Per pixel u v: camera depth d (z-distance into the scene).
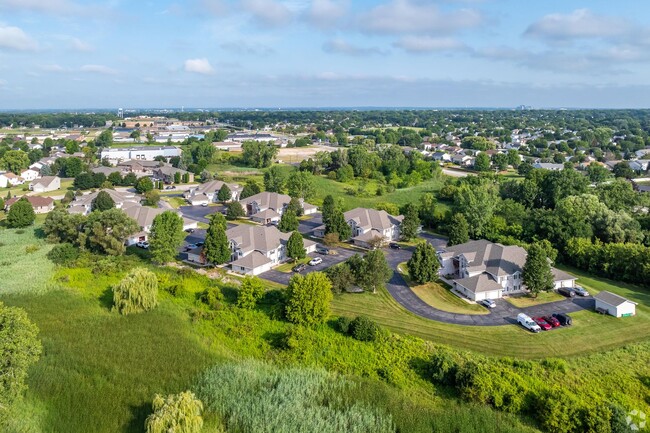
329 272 65.06
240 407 40.75
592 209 86.88
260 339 53.09
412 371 47.19
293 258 79.12
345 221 90.38
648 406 42.12
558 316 56.50
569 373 46.06
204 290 63.94
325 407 41.47
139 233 89.31
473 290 63.00
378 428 39.12
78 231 83.31
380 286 67.38
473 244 73.69
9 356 38.62
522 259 68.06
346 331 53.25
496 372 45.31
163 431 35.03
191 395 37.84
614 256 71.25
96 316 56.84
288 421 39.44
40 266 72.56
